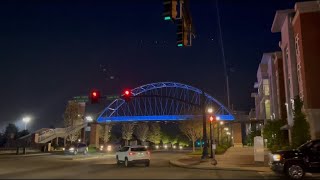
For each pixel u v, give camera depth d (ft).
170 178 57.88
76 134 283.79
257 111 350.43
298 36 136.05
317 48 127.65
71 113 276.41
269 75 225.15
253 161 103.86
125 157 92.27
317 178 63.36
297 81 141.59
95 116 437.99
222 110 429.79
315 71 126.41
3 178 58.23
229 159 114.11
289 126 150.00
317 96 124.47
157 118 451.94
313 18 129.90
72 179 55.93
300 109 123.75
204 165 89.97
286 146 141.69
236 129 393.91
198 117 242.37
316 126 122.52
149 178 57.67
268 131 191.83
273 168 62.75
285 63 160.15
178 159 118.93
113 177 59.47
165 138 449.89
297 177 60.70
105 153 190.29
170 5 39.73
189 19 51.44
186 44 49.01
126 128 437.17
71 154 164.55
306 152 61.87
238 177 61.46
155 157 146.82
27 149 209.05
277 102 200.85
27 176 62.13
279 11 155.84
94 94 95.09
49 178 57.98
